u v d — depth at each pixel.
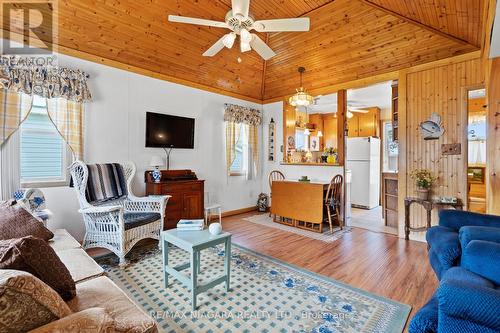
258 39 2.85
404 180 3.79
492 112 2.28
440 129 3.49
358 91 5.41
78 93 3.23
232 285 2.32
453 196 3.41
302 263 2.83
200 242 2.02
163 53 3.88
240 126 5.49
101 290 1.34
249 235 3.87
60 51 3.19
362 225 4.52
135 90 3.88
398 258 2.98
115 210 2.60
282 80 5.14
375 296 2.14
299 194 4.32
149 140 3.95
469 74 3.27
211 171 4.93
